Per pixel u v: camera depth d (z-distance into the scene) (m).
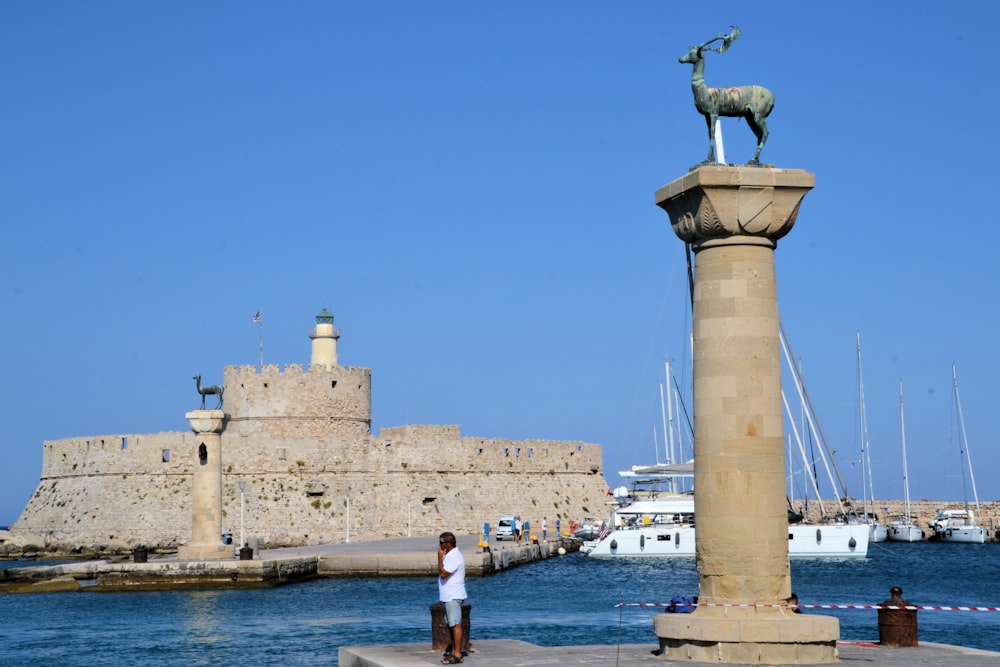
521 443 89.81
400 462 84.00
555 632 37.28
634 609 44.62
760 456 20.31
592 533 84.69
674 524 80.69
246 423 82.75
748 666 19.52
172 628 40.06
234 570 54.62
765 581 20.19
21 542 83.94
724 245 20.70
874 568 70.19
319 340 89.94
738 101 21.16
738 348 20.47
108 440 83.31
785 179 20.47
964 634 36.94
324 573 60.03
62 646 36.22
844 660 20.72
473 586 56.38
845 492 83.44
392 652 22.61
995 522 123.94
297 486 80.75
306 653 33.66
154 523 80.25
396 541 77.94
